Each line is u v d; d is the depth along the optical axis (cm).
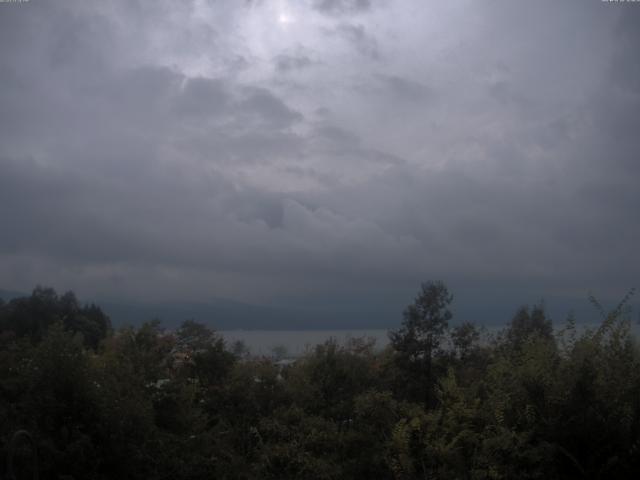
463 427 909
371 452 1093
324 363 1416
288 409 1290
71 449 810
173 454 987
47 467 798
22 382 922
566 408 812
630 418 799
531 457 798
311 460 1115
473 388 980
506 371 938
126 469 870
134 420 900
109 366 1018
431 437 930
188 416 1098
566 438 793
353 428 1191
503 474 814
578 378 817
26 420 842
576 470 793
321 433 1166
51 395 856
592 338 914
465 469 878
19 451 764
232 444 1213
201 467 1037
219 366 1356
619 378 841
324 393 1386
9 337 1169
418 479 917
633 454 772
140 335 1262
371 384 1463
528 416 839
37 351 918
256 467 1123
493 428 883
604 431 780
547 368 888
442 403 988
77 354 914
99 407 875
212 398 1309
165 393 1094
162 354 1287
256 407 1309
